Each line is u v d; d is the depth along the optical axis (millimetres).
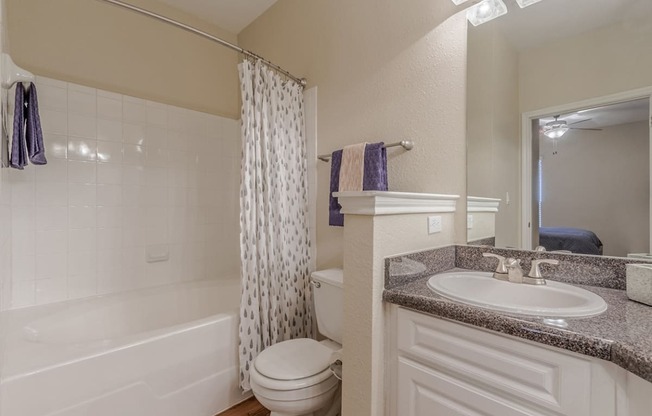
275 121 1826
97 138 1981
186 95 2428
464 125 1358
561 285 1037
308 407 1228
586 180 1105
